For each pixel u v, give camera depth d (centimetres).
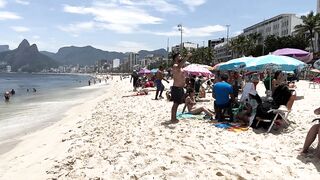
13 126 1755
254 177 643
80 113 2109
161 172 669
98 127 1309
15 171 862
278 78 1128
